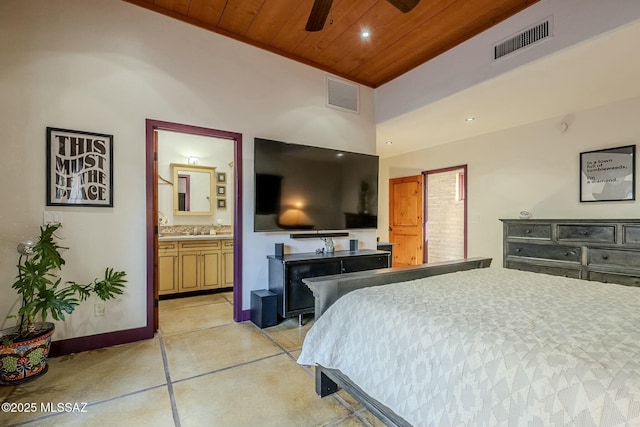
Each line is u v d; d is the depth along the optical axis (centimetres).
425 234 570
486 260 277
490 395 98
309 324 317
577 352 95
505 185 437
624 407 76
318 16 202
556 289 176
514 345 102
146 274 276
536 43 253
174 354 246
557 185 384
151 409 175
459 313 133
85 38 252
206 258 432
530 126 412
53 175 240
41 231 227
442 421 107
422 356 121
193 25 297
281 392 193
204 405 179
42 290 211
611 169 340
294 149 349
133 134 270
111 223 262
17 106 229
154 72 279
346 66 378
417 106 366
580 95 320
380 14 277
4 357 197
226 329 301
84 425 162
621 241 292
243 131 326
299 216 353
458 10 270
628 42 222
